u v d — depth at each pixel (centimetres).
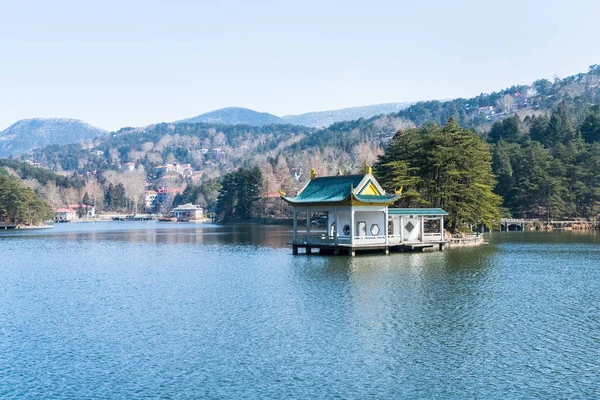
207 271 7638
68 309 5238
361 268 7400
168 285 6500
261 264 8219
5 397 3138
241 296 5659
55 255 10525
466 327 4375
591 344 3944
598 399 3061
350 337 4128
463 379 3344
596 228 17262
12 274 7688
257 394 3158
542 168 17812
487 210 11944
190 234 17462
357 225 9012
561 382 3284
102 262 9156
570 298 5428
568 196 17762
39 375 3459
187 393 3178
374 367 3534
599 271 7200
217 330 4366
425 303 5194
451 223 11575
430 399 3088
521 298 5422
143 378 3397
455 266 7575
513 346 3912
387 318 4647
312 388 3234
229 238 14912
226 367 3559
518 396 3109
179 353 3831
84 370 3538
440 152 11150
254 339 4116
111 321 4728
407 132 12794
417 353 3778
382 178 11612
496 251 9725
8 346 4047
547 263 8000
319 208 9138
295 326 4434
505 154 19075
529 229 17000
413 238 9756
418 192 11538
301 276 6831
